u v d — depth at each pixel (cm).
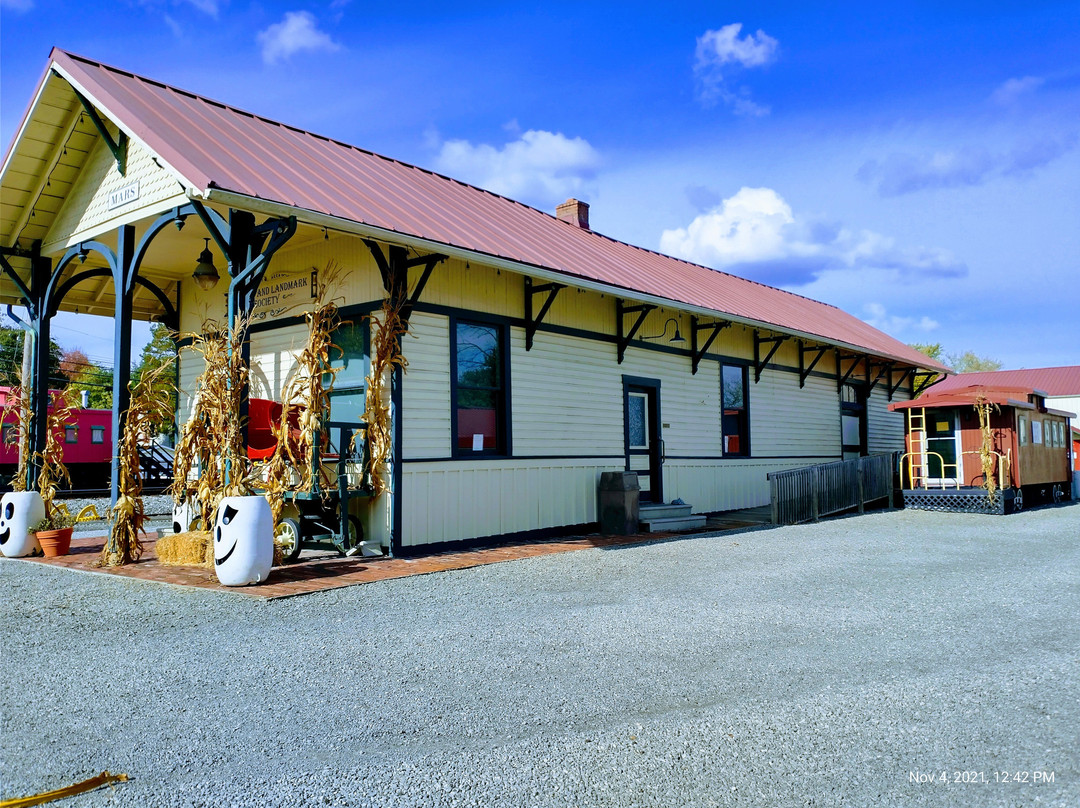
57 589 775
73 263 1222
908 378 2453
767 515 1566
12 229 1160
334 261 1077
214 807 328
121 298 988
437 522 1043
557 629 620
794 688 475
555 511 1226
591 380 1315
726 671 510
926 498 1725
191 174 783
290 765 368
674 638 592
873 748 387
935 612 680
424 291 1048
